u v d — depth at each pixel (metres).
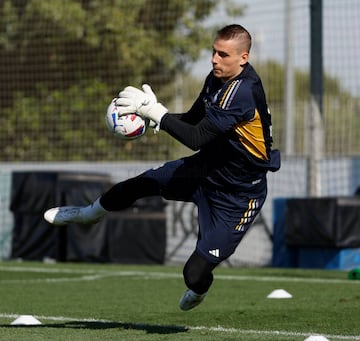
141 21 51.12
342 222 32.59
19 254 36.84
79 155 48.94
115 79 50.56
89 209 15.52
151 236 35.91
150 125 14.59
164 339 14.88
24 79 52.16
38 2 50.91
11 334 15.38
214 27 50.53
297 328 16.70
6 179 38.84
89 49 51.22
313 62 35.75
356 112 41.31
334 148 41.75
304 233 33.25
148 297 22.73
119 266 34.19
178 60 50.19
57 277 28.73
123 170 39.09
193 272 14.55
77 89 50.25
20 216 36.88
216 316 18.69
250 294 23.34
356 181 35.28
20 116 50.62
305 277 28.91
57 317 18.50
